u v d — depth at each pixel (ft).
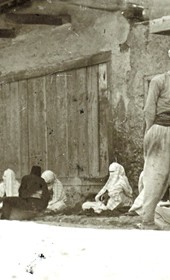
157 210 39.04
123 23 61.36
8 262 22.30
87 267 21.12
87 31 65.05
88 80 65.26
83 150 65.98
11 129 75.05
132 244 22.53
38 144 71.56
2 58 75.97
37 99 71.51
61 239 23.65
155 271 20.33
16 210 51.49
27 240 23.94
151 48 59.31
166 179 38.55
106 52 63.16
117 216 51.13
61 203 61.00
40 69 71.00
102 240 23.21
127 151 60.80
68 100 67.72
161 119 38.42
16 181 67.51
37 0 64.08
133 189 59.72
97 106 64.28
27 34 72.28
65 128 68.23
